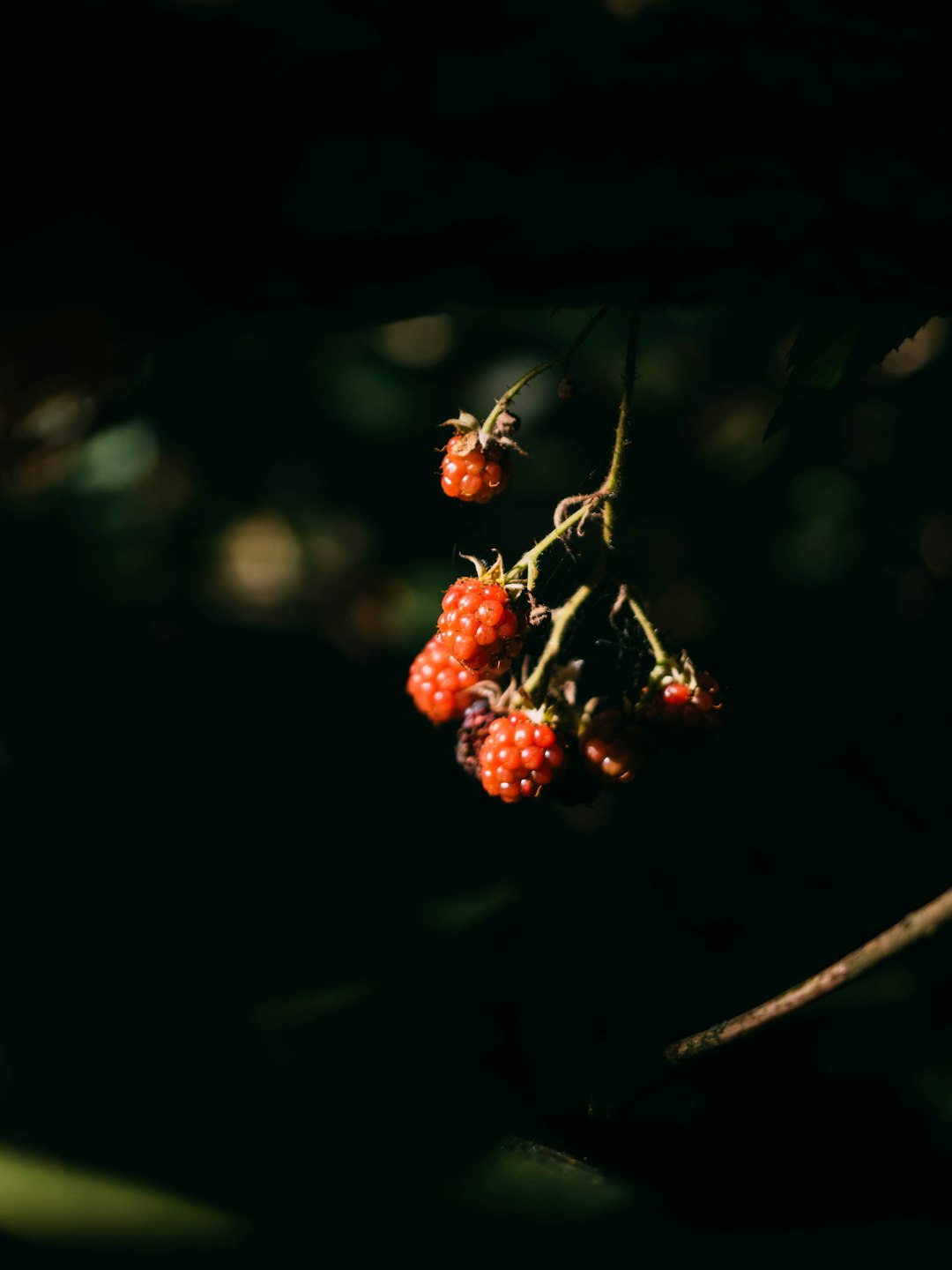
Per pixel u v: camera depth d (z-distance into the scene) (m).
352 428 1.17
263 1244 0.35
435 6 0.38
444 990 0.42
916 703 0.45
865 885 0.44
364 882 0.57
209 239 0.37
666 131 0.38
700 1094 0.43
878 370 1.01
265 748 0.91
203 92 0.37
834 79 0.38
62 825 0.49
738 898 0.45
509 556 1.15
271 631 1.12
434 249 0.38
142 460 1.05
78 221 0.37
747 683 1.00
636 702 0.46
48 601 0.97
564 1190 0.38
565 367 0.44
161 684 0.98
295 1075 0.37
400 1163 0.37
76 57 0.36
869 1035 0.48
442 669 0.48
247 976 0.42
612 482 0.44
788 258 0.39
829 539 1.09
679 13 0.38
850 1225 0.39
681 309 0.39
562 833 0.66
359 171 0.37
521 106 0.38
